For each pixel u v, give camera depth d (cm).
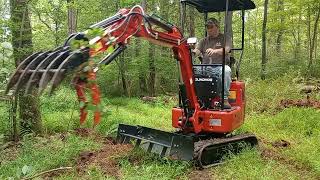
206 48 789
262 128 990
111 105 1463
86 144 770
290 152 762
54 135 868
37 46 1265
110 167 666
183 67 693
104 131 907
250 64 2086
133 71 1783
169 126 1050
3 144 759
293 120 1016
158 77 1995
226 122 709
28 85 371
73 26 1759
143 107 1384
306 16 2161
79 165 678
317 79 1753
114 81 1841
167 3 1995
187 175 647
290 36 2727
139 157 702
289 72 1764
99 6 1733
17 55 802
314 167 673
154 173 630
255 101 1323
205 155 689
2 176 600
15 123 823
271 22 2078
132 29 535
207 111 719
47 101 1149
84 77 372
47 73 365
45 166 650
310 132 947
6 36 787
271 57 2183
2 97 562
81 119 374
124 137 767
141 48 1822
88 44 377
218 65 726
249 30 2917
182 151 662
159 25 609
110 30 491
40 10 1102
